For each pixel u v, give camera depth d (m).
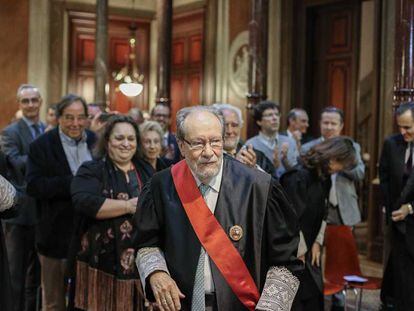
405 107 4.32
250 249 2.15
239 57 10.02
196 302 2.12
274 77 8.98
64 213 4.06
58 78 11.64
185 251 2.14
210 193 2.20
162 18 9.17
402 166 4.40
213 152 2.11
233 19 10.20
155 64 12.80
